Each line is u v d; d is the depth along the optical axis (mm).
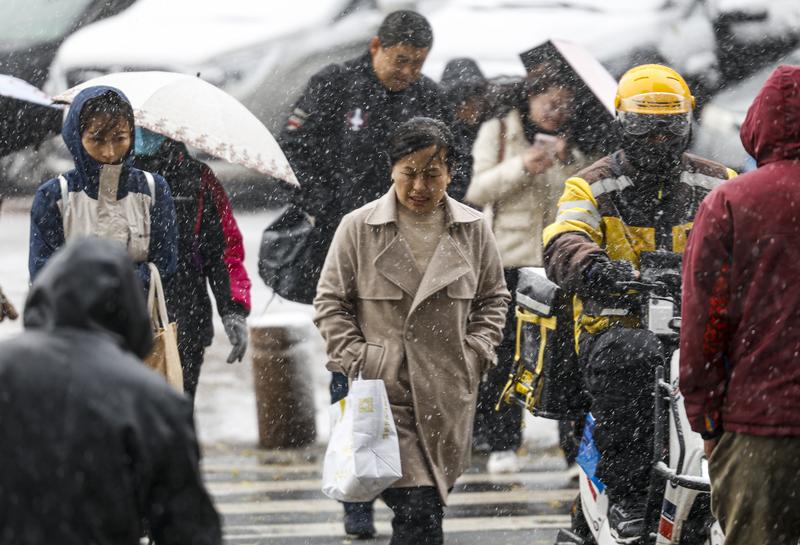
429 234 15156
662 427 13695
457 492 21078
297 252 20828
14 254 39000
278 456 23312
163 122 18062
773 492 11891
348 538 18422
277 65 38688
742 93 34969
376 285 14977
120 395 8711
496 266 15414
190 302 17891
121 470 8625
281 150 19719
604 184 15250
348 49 38812
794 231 11898
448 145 14953
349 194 20828
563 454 23141
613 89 23516
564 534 16500
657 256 14750
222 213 18141
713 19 35594
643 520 14250
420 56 20984
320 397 26953
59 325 8906
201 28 39094
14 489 8562
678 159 15172
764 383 11867
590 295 14664
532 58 23328
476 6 37562
